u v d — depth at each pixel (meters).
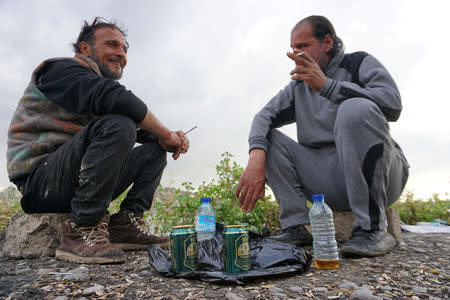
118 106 2.11
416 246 2.64
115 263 2.10
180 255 1.80
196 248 1.86
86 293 1.52
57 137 2.37
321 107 2.77
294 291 1.54
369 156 2.16
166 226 3.92
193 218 4.01
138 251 2.62
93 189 2.08
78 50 2.74
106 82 2.14
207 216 2.10
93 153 2.06
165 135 2.54
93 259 2.07
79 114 2.38
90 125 2.14
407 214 5.37
